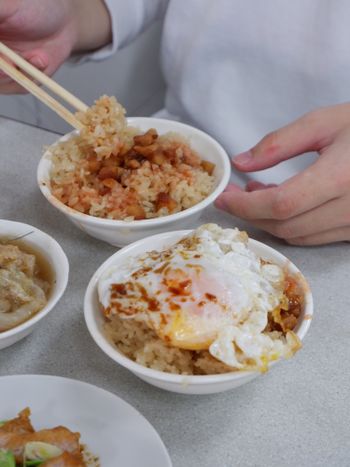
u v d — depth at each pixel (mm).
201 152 467
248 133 610
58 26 561
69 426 310
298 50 565
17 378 325
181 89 630
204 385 302
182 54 621
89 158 443
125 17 626
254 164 444
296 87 583
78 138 456
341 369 351
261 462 307
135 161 436
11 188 489
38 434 291
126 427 306
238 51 588
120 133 448
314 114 448
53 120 919
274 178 600
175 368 312
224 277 325
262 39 573
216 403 335
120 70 896
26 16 515
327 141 445
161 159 439
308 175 411
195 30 606
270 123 609
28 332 353
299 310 339
